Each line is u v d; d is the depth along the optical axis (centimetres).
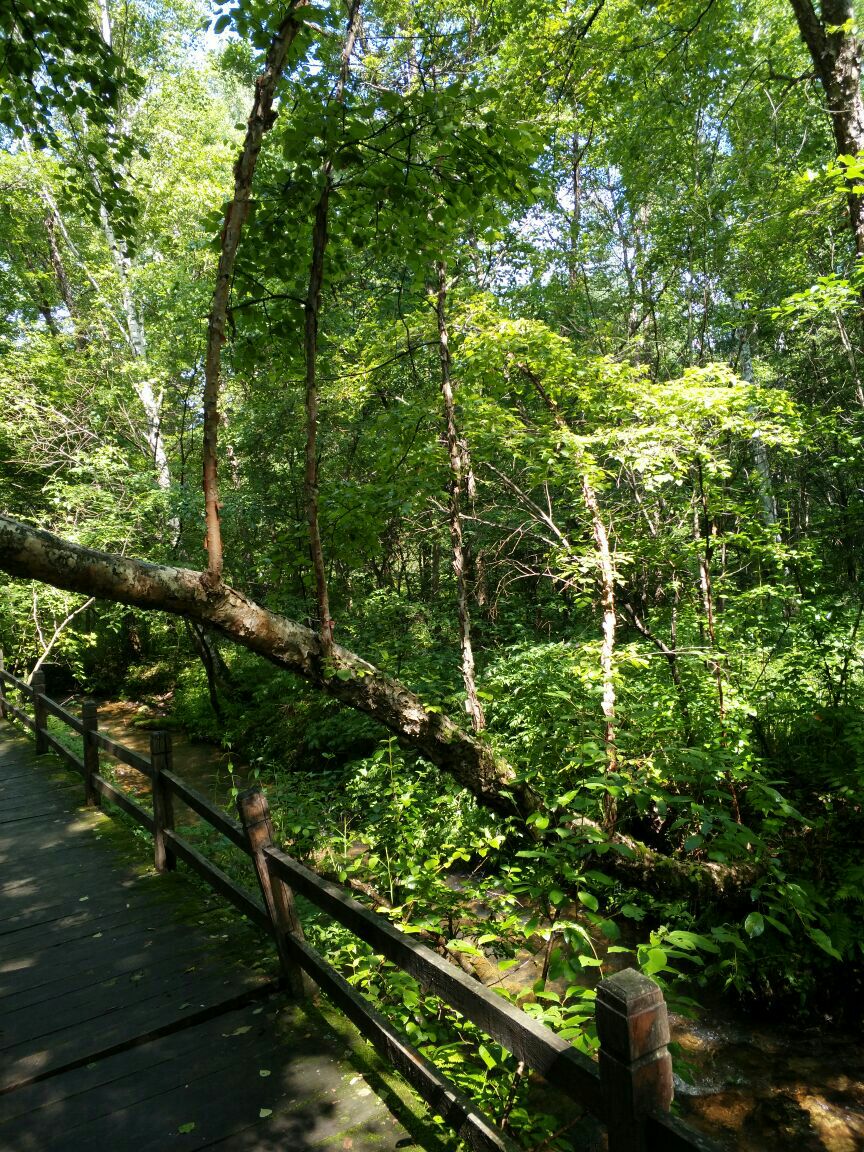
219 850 509
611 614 579
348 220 400
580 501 654
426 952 208
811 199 833
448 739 459
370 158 355
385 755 647
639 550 665
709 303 1039
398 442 604
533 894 323
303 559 525
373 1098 241
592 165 1134
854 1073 415
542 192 389
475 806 541
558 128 881
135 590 324
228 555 1246
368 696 426
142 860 478
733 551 757
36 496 1316
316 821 573
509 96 595
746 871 487
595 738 504
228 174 1310
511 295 1053
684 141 1009
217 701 1259
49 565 298
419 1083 218
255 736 1058
